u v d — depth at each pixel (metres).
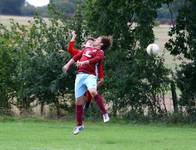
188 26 61.91
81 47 62.84
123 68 61.47
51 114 63.69
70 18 63.34
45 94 62.88
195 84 61.72
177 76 61.78
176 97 61.75
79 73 34.38
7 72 63.84
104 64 61.66
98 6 62.09
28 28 64.50
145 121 60.53
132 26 62.34
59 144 37.22
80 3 63.38
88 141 40.12
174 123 59.91
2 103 64.31
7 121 59.41
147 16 61.34
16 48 63.97
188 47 62.38
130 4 61.16
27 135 44.28
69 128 51.72
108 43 35.03
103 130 50.47
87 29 62.88
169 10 62.94
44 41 63.34
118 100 61.34
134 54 62.00
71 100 63.47
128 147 36.00
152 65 61.28
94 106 60.88
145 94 61.47
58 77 61.66
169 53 63.12
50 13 63.88
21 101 64.12
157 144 38.78
